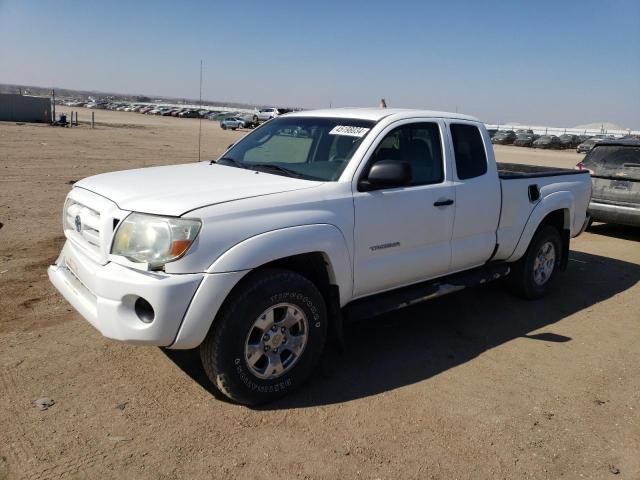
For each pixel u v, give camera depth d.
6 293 5.20
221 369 3.36
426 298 4.55
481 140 5.08
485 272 5.27
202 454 3.05
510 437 3.40
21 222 8.22
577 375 4.29
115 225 3.34
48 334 4.39
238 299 3.33
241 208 3.37
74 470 2.85
